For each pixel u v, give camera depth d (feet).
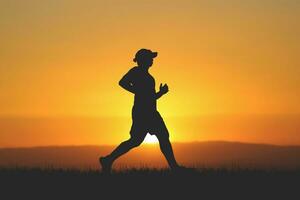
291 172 112.27
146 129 110.93
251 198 93.09
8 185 102.37
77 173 112.06
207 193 96.32
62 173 112.06
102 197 94.02
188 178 106.52
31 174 111.55
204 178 106.32
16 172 114.21
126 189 98.73
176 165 111.34
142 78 112.16
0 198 93.25
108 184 101.76
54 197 94.17
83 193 96.68
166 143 111.86
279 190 98.43
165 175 108.78
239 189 98.73
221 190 98.07
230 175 109.09
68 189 99.14
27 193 96.78
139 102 111.14
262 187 100.12
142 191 97.50
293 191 97.81
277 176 108.68
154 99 111.86
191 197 93.91
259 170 114.01
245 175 109.19
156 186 100.53
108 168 110.73
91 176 108.58
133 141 111.04
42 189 99.45
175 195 95.14
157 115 111.75
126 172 112.27
